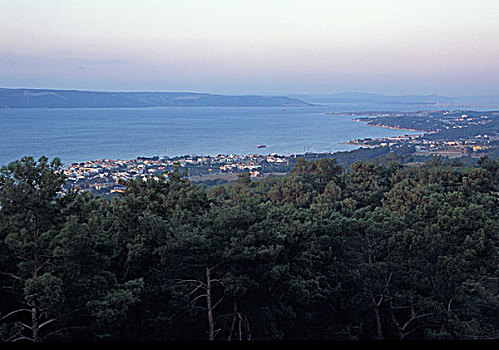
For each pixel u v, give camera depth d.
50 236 11.89
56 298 10.67
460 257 17.38
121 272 14.77
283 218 18.50
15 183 12.45
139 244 14.11
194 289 14.60
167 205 17.02
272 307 14.70
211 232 14.64
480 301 17.52
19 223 11.91
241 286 13.23
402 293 18.59
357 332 17.33
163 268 14.59
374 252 19.34
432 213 19.78
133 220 15.82
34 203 12.27
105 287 12.38
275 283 14.66
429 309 17.36
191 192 17.69
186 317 14.26
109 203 18.45
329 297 17.22
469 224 18.30
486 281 18.80
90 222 12.63
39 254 12.11
